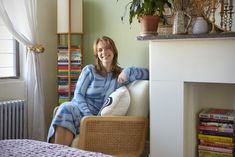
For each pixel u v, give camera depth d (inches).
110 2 125.6
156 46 92.9
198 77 87.7
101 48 107.7
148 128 103.6
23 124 120.6
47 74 133.9
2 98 117.5
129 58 123.1
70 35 126.0
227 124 93.5
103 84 107.5
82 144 91.8
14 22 115.7
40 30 129.5
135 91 103.1
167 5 99.4
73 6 123.6
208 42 85.7
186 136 93.3
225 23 92.8
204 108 106.2
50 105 135.9
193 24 89.0
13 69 125.3
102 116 94.4
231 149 93.1
